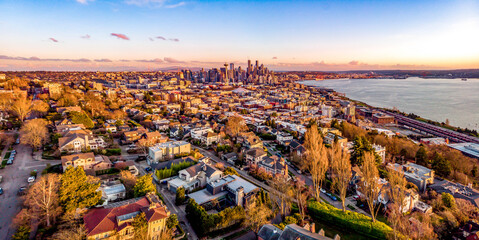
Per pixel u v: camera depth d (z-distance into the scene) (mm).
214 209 111312
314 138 155000
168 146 158375
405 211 109688
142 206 89812
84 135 157125
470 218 107312
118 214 84562
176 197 110062
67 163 126312
